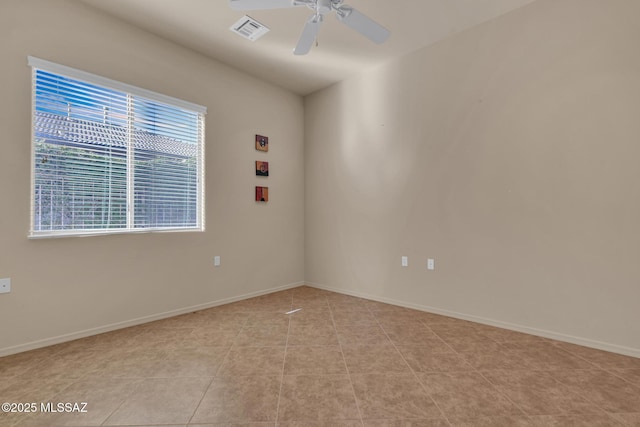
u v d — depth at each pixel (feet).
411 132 10.46
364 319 9.29
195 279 10.19
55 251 7.43
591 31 7.13
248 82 11.85
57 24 7.46
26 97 7.04
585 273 7.25
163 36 9.36
